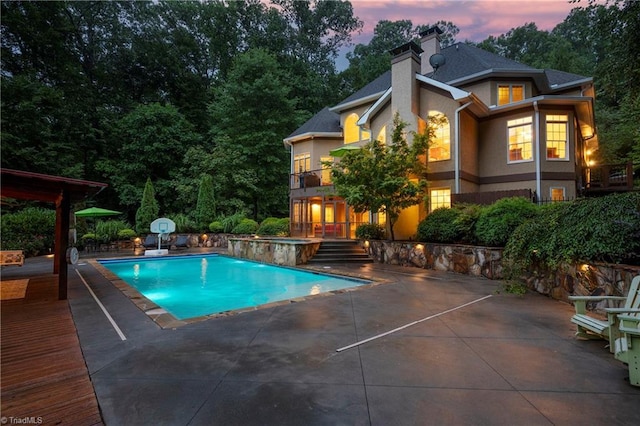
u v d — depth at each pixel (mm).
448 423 2305
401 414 2412
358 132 18469
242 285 9477
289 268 11383
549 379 2971
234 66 27281
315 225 18953
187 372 3121
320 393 2715
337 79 36844
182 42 31750
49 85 24016
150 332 4336
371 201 11773
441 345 3832
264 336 4148
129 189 23594
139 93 30266
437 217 10781
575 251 5664
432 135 12133
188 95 30109
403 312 5309
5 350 3697
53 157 21422
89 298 6410
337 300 6152
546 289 6566
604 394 2705
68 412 2451
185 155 24359
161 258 14484
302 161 20859
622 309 3295
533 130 13031
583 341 3967
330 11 42062
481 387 2818
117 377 3023
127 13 30094
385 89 16844
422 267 10742
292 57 35625
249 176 23688
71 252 6590
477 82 14930
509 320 4863
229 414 2418
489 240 8750
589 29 7766
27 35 22281
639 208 5324
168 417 2383
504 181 13789
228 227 20672
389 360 3398
